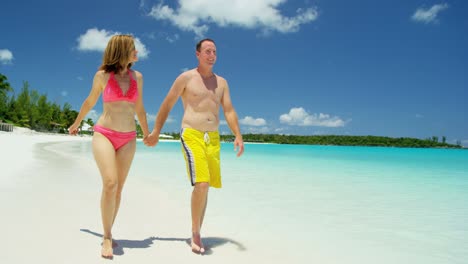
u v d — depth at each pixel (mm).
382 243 3771
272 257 3277
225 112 3785
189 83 3508
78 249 3199
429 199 6453
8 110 68875
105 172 3104
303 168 13086
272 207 5461
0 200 4906
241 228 4250
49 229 3730
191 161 3322
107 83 3254
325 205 5703
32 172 8141
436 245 3734
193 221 3373
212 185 3584
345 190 7402
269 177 9555
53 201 5070
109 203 3090
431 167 15789
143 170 10445
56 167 9633
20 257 2934
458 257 3389
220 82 3695
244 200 5996
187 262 3043
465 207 5711
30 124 72188
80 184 6805
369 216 4984
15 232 3559
